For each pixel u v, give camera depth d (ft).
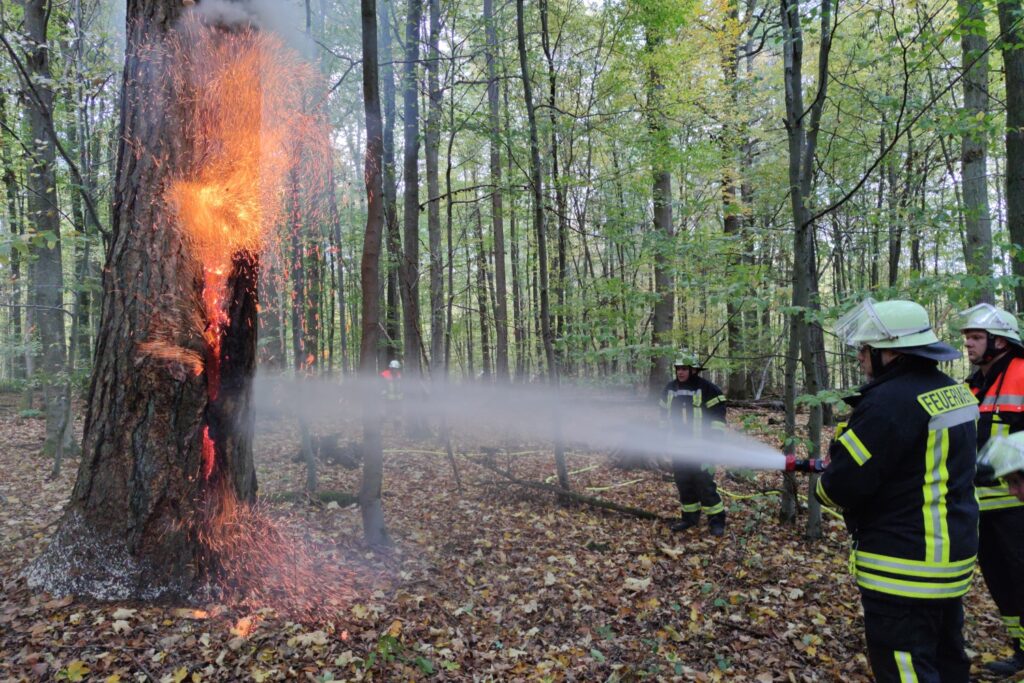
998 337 10.19
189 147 10.71
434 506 19.38
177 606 10.50
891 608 6.97
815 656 10.43
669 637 11.26
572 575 14.07
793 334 16.44
